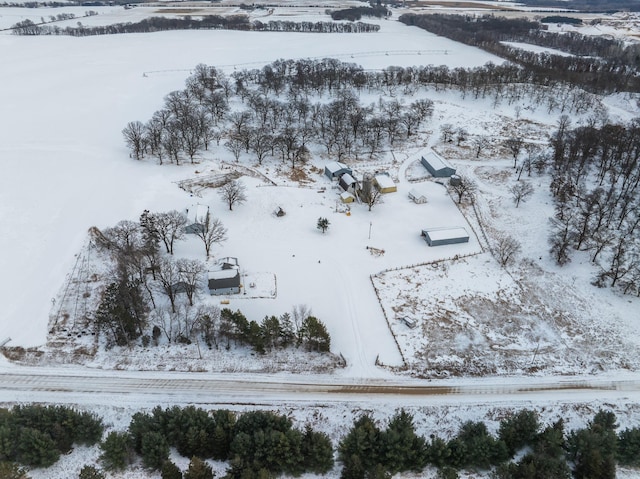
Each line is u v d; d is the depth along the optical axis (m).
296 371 68.88
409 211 107.81
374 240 97.81
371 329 76.62
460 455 53.69
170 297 76.44
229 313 70.31
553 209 107.44
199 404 63.03
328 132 137.62
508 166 126.69
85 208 99.62
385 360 71.12
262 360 70.56
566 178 116.94
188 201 105.00
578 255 93.19
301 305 80.12
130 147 123.44
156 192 107.06
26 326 73.75
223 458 54.97
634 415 62.53
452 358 71.88
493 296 84.50
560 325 78.25
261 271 87.50
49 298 78.94
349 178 112.62
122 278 77.81
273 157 127.25
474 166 127.06
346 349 72.88
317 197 111.31
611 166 114.81
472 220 105.38
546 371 69.94
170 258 88.19
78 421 56.12
